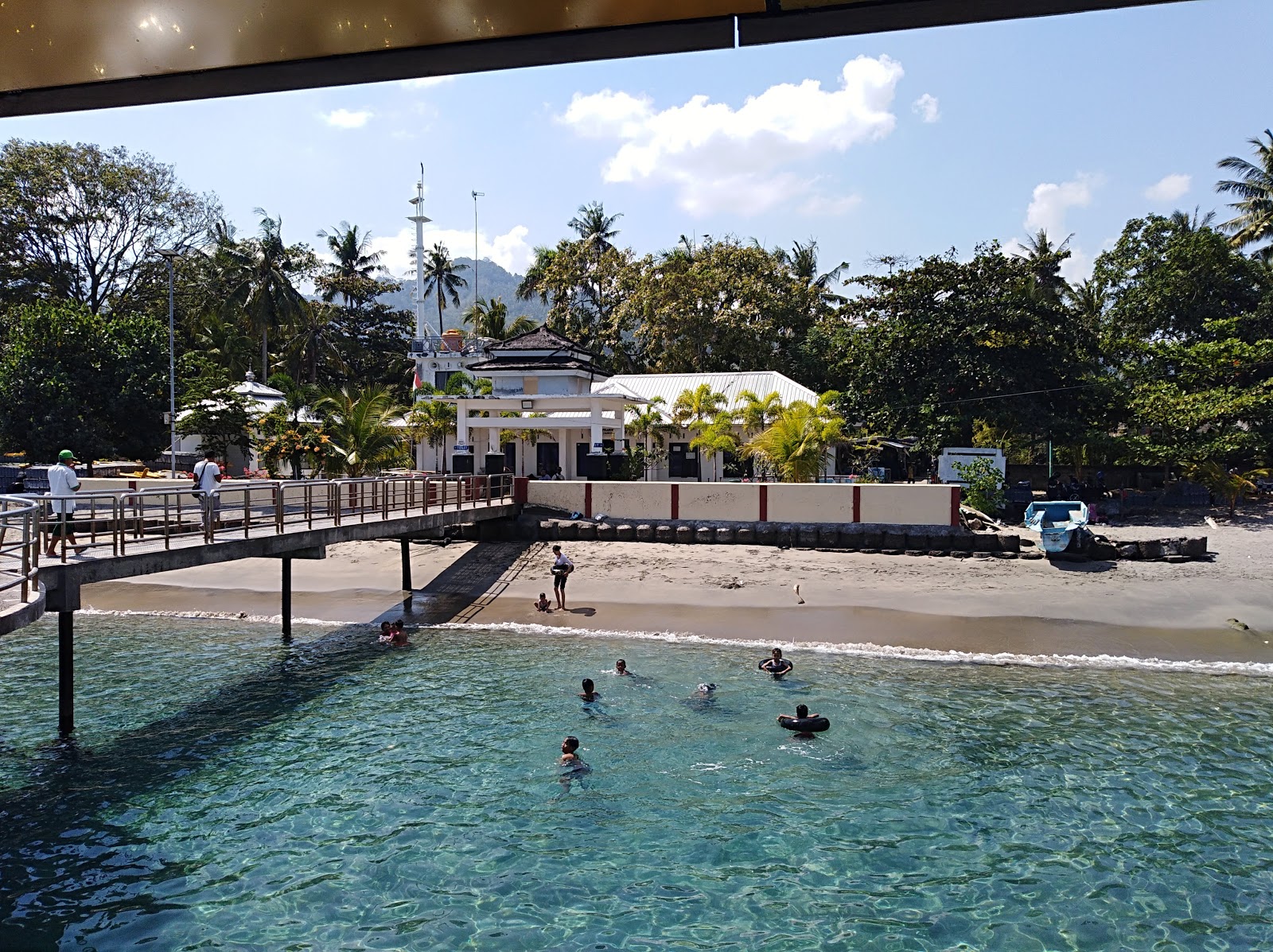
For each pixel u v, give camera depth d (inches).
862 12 91.3
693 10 93.6
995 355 1598.2
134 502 662.5
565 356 1640.0
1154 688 695.7
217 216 2342.5
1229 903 402.9
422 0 93.7
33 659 791.1
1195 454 1469.0
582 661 771.4
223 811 494.9
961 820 478.9
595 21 96.2
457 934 382.3
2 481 1381.6
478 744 583.5
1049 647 807.7
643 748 573.9
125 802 506.6
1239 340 1670.8
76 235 2133.4
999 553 1110.4
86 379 1598.2
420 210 2498.8
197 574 1128.2
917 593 978.1
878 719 623.8
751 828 471.5
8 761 562.9
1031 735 594.9
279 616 949.8
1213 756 560.4
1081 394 1573.6
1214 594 944.3
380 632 877.2
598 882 422.3
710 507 1229.7
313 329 2691.9
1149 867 432.8
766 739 587.5
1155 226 2005.4
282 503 755.4
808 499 1198.3
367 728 615.5
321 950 370.9
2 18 104.1
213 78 115.6
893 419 1642.5
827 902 404.5
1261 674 732.0
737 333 2278.5
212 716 641.6
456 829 473.7
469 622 919.7
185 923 391.5
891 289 1718.8
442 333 2306.8
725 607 953.5
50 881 425.7
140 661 782.5
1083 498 1419.8
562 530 1227.9
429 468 1699.1
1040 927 385.1
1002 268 1617.9
